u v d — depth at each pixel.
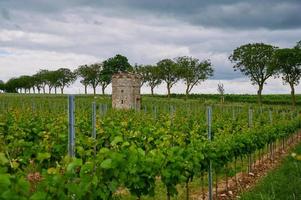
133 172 5.88
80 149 6.32
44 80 140.88
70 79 138.50
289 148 24.61
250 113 18.34
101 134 10.82
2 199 3.90
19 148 8.16
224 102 81.88
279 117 28.69
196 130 13.09
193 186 13.09
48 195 4.51
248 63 83.50
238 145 12.99
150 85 110.12
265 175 14.78
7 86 149.00
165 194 11.50
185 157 8.14
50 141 9.61
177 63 101.38
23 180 4.16
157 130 11.99
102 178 5.31
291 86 80.69
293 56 78.31
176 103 65.06
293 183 12.26
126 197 10.04
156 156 6.83
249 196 11.07
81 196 4.89
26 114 16.33
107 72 106.44
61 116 14.98
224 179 14.36
